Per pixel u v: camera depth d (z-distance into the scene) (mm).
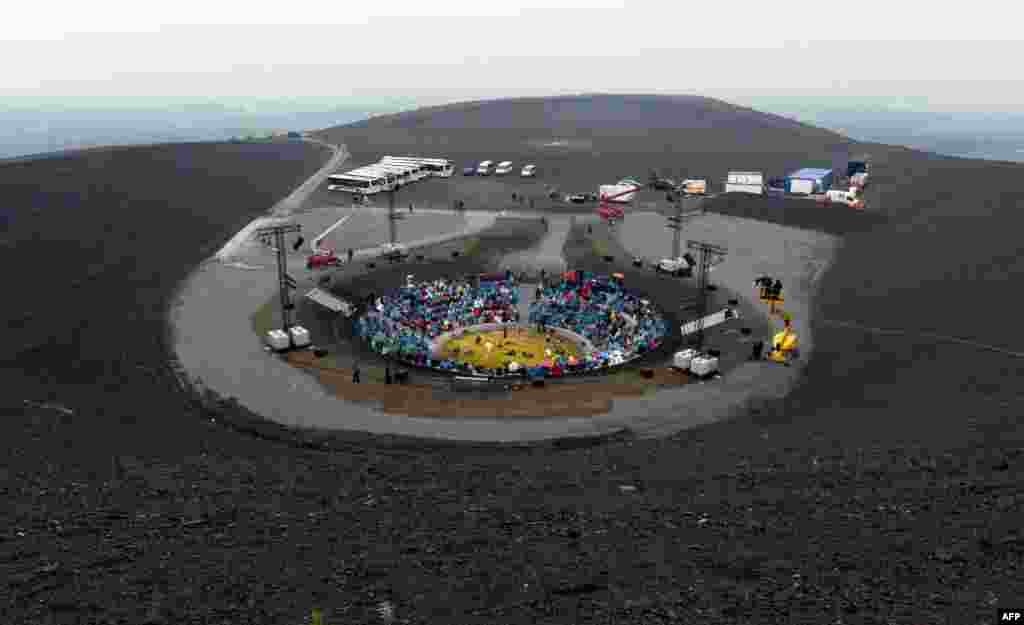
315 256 76250
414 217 103125
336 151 163375
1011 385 38875
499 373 48719
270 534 20594
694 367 47844
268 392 44188
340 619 15250
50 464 26750
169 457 29672
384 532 20906
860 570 16953
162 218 87188
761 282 61344
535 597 16219
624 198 113750
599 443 37625
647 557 18328
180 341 52625
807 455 28281
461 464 31141
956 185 107688
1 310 51562
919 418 33281
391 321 58531
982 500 21078
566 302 64000
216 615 15469
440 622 15109
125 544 19438
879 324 56125
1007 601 14680
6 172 92688
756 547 18734
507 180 134000
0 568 17391
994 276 62094
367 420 40281
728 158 155875
